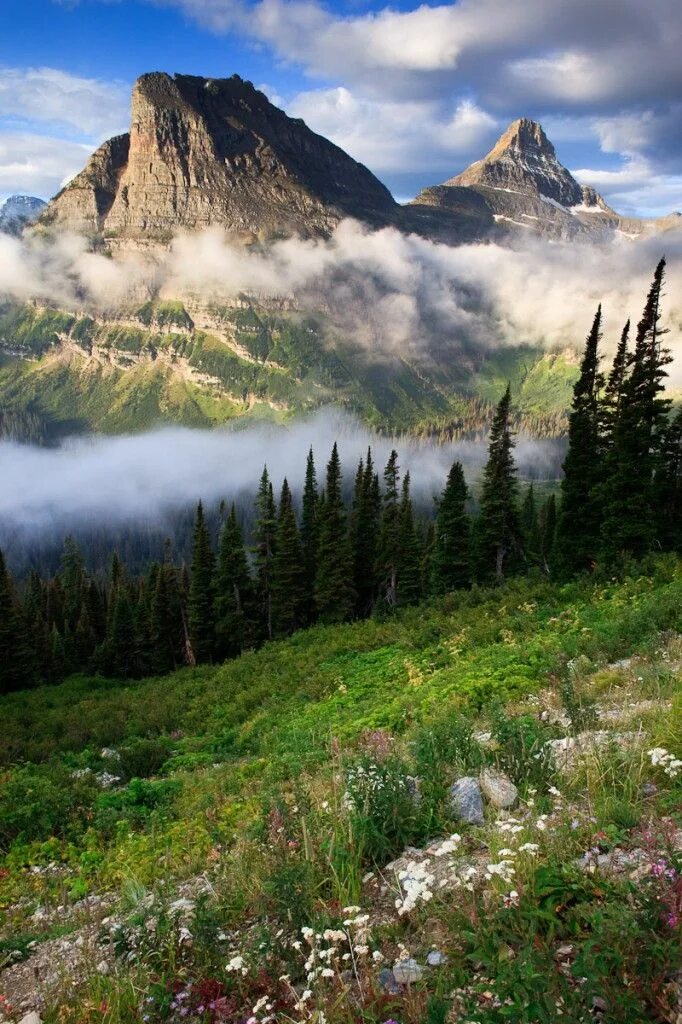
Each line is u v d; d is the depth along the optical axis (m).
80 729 21.52
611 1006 2.95
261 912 5.14
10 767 16.83
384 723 12.74
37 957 6.12
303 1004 3.78
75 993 4.84
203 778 13.14
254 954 4.43
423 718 11.75
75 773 15.96
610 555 27.22
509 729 6.72
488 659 15.44
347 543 49.06
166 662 55.97
